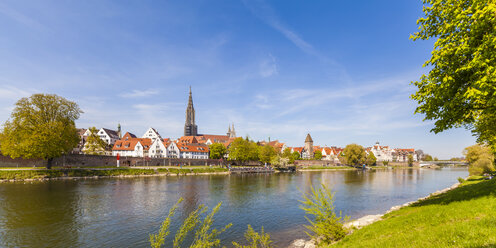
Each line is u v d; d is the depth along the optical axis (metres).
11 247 18.70
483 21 11.67
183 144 135.38
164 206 32.50
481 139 21.83
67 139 62.91
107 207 31.34
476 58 11.70
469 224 10.01
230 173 93.94
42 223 24.38
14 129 56.94
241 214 29.78
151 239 9.76
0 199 34.16
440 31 14.16
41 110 60.34
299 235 22.52
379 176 86.81
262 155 124.56
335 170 128.62
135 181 59.31
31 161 65.12
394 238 11.04
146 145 121.19
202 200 37.41
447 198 18.22
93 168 69.94
